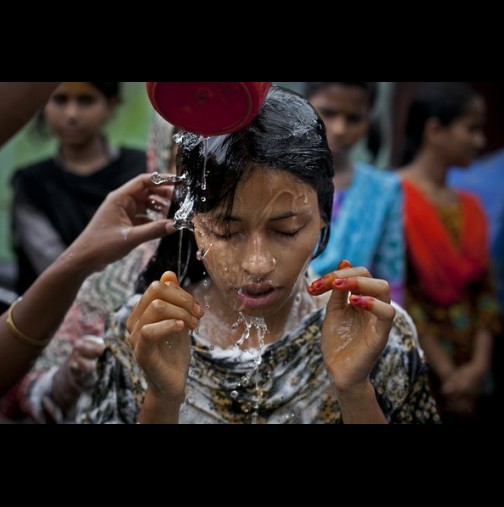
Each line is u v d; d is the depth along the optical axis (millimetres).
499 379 3807
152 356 1291
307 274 1567
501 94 4402
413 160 3205
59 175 2893
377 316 1308
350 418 1394
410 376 1566
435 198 3105
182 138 1396
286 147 1312
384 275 2801
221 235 1353
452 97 3111
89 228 1607
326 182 1401
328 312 1396
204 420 1507
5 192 3893
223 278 1377
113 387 1587
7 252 3854
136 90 3830
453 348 3006
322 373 1522
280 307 1420
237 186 1305
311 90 3102
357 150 4117
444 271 2980
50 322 1632
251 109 1187
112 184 2918
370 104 3199
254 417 1503
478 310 3098
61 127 2926
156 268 1610
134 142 3840
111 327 1607
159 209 1639
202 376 1509
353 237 2752
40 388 1928
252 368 1498
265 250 1331
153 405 1351
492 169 4320
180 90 1180
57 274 1595
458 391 2961
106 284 1840
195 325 1294
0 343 1625
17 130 1397
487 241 3156
